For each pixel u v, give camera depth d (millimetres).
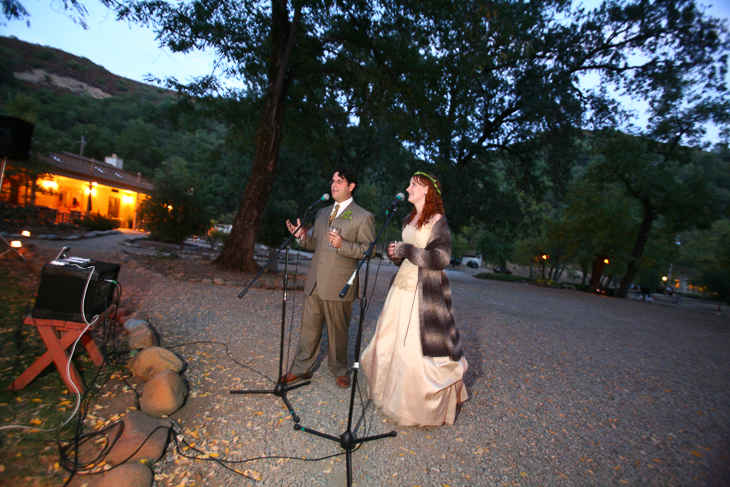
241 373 3318
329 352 3160
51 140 16125
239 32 8711
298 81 10422
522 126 18281
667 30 16500
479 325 6480
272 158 9047
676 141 19531
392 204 2516
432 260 2559
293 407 2812
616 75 18188
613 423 3131
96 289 2596
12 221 13109
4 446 2023
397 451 2418
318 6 8500
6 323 3584
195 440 2316
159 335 3984
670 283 50094
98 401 2570
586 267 27000
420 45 8859
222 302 5762
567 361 4816
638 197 20562
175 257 9945
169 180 14359
